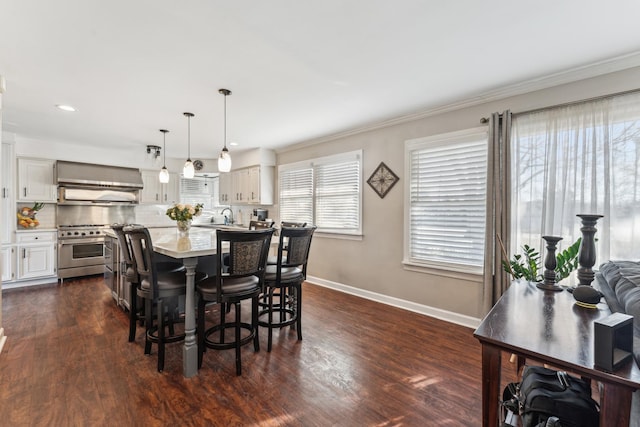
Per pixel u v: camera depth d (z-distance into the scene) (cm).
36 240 460
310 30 188
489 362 114
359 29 187
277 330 298
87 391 194
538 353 99
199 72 244
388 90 282
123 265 335
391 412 177
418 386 203
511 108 278
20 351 247
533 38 197
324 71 243
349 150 425
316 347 260
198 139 475
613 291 151
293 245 263
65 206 509
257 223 412
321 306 370
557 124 251
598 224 231
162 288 225
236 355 218
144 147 532
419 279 348
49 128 409
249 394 193
